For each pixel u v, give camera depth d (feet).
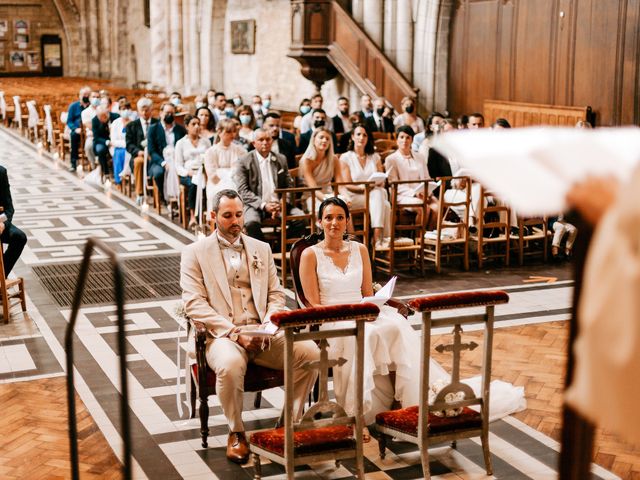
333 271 18.34
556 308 27.04
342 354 17.39
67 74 138.51
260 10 81.92
